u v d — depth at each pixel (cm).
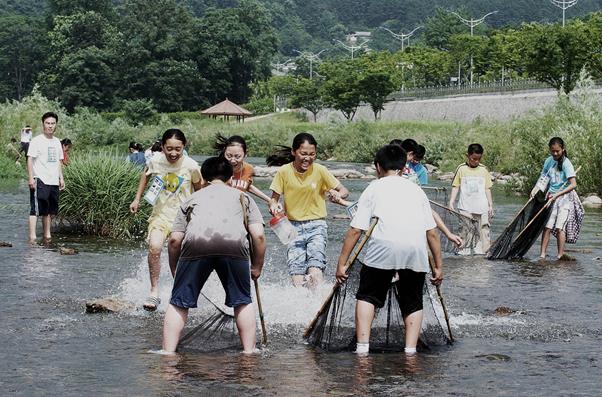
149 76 11869
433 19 16800
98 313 909
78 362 712
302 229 974
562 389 654
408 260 755
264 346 781
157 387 642
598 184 2522
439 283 797
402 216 761
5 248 1401
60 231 1656
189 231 757
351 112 8606
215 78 12638
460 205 1469
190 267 753
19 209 2022
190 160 975
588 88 2930
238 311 760
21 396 619
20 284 1073
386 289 773
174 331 752
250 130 7262
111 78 11944
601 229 1838
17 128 3684
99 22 13150
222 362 719
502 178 3509
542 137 2731
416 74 10544
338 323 791
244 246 759
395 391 641
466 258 1412
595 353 766
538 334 839
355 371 697
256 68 13100
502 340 816
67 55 12438
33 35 14688
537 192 1404
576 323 892
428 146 4822
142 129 7688
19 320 869
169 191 963
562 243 1398
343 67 9769
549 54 5697
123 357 730
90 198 1614
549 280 1177
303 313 912
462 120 7312
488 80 9094
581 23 5828
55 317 887
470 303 999
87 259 1296
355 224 769
